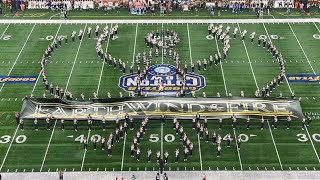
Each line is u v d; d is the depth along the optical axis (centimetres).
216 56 5203
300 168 3803
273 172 3766
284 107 4366
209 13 6562
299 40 5766
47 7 6681
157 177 3662
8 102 4578
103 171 3781
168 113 4316
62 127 4219
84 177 3719
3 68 5147
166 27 6119
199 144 4059
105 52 5472
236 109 4344
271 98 4441
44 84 4862
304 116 4366
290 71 5088
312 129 4225
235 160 3891
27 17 6419
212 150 3997
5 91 4747
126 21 6300
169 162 3869
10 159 3897
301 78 4959
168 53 5450
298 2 6669
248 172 3766
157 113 4319
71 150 3997
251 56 5391
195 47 5581
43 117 4284
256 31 5997
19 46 5619
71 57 5378
